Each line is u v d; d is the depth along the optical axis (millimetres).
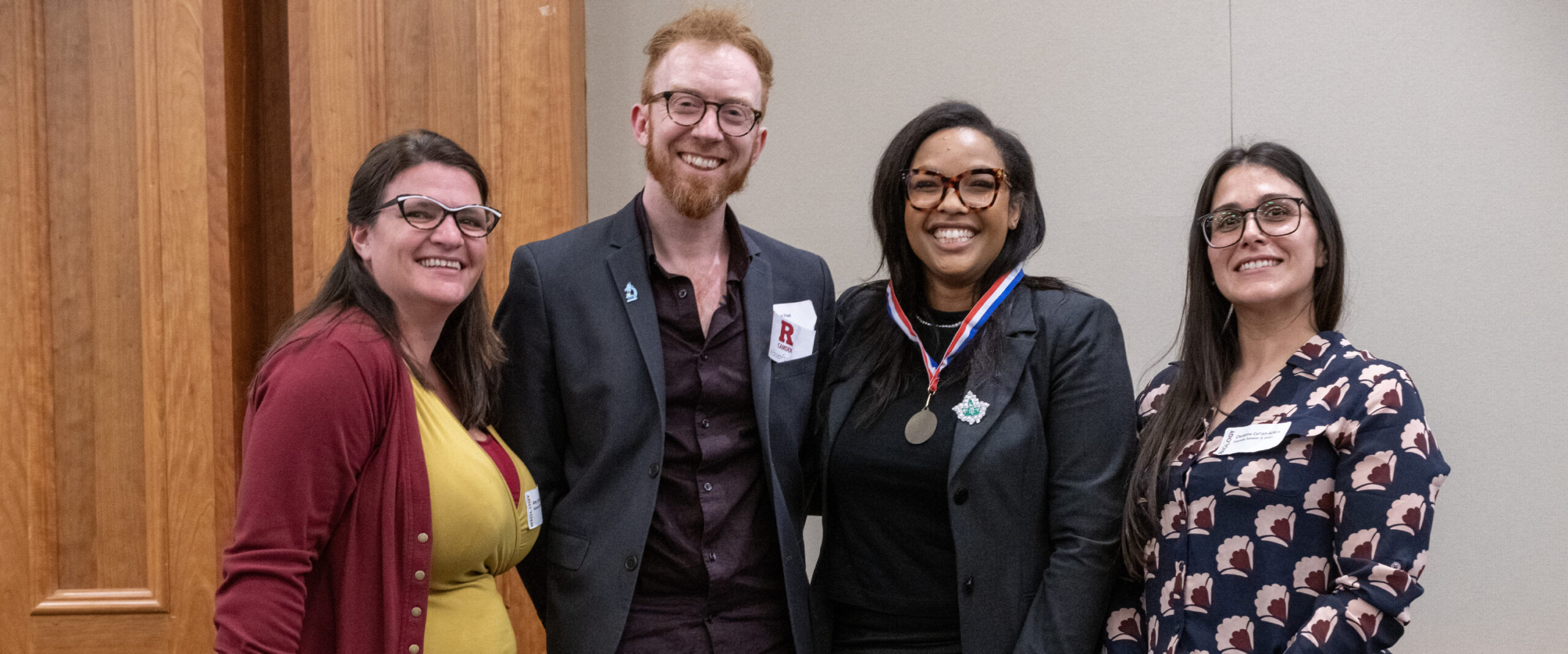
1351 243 3070
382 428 1507
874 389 1940
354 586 1466
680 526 1870
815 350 2041
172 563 2721
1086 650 1730
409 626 1480
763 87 1940
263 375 1488
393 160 1602
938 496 1820
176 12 2719
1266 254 1766
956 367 1894
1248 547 1659
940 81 3246
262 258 2914
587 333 1876
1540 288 2975
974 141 1883
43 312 2717
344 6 2744
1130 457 1840
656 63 1930
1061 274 3221
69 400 2721
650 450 1835
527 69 2805
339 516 1470
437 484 1552
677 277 1909
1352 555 1566
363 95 2748
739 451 1903
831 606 1982
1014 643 1761
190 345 2729
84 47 2717
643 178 3334
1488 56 2982
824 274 2135
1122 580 1899
